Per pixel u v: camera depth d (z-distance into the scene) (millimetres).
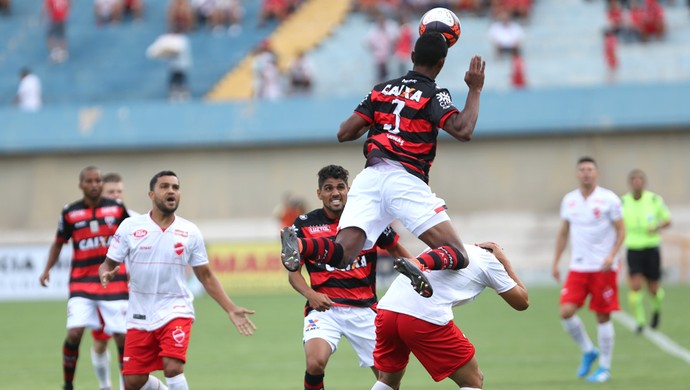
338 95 91750
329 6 109500
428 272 23078
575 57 99250
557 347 45688
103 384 34812
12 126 90438
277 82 95625
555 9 106625
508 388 34562
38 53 108312
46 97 102375
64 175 90562
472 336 49906
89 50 108188
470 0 106562
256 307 66188
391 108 23141
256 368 40844
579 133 86500
